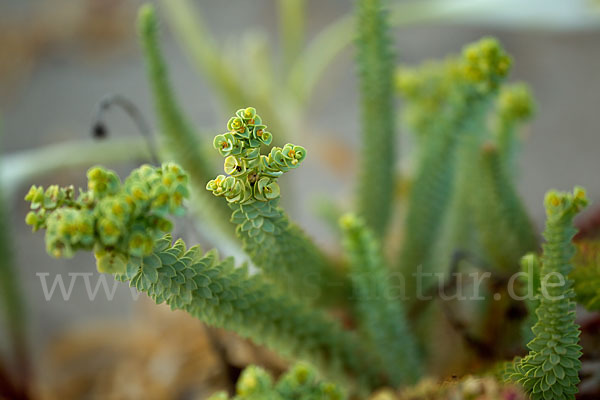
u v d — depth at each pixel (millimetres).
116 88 1324
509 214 421
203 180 439
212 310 341
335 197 1004
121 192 300
